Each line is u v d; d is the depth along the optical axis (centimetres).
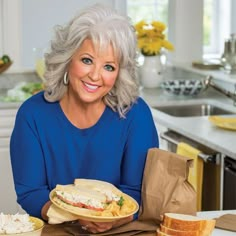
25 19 668
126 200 214
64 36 225
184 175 219
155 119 426
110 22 219
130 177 236
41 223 205
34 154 232
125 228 216
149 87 525
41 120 234
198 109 481
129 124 238
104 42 217
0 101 452
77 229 216
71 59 226
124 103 236
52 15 673
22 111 236
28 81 520
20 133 234
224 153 346
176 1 543
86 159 237
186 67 542
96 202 206
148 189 221
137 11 703
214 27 684
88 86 221
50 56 232
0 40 512
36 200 227
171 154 221
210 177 369
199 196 368
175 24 547
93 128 236
